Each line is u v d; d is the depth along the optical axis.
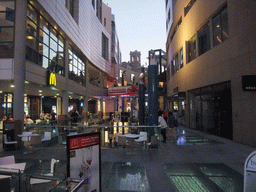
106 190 4.29
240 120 9.75
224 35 11.49
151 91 9.59
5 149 8.55
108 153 7.86
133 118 18.83
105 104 51.38
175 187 4.47
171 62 28.42
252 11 8.84
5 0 11.95
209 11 13.15
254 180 2.85
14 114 11.31
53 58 18.19
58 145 9.71
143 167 5.95
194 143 10.05
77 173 3.16
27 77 12.40
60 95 23.69
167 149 8.62
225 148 8.75
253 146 8.83
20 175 3.14
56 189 2.44
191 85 17.36
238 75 9.83
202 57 14.66
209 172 5.53
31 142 7.53
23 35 11.84
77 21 24.83
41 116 19.89
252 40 8.85
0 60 11.59
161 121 10.49
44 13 15.23
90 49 32.25
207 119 14.05
